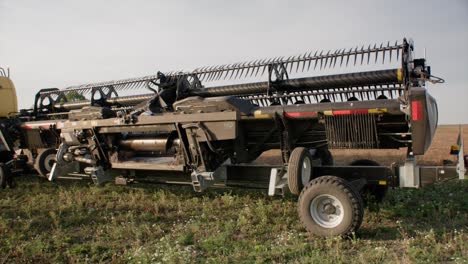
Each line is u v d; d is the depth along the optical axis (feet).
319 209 18.39
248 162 25.36
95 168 28.02
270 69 25.46
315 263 14.67
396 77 21.76
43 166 32.12
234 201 25.26
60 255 16.98
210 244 17.30
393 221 20.56
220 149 23.75
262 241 18.04
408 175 20.08
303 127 22.79
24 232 20.33
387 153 47.62
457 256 15.03
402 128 20.49
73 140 29.32
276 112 22.08
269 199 25.72
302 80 24.52
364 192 23.36
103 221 22.04
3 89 40.40
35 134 34.32
